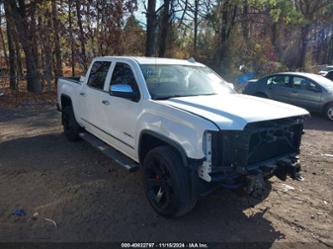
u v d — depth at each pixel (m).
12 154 6.09
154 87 4.34
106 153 5.00
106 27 16.28
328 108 10.12
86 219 3.79
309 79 10.65
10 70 16.42
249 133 3.36
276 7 20.31
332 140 7.74
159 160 3.79
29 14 15.51
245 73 22.42
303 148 6.98
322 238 3.53
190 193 3.56
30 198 4.28
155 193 4.01
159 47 19.33
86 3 15.57
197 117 3.41
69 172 5.20
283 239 3.49
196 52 22.98
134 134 4.38
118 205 4.12
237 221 3.82
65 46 17.31
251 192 3.42
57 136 7.46
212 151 3.31
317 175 5.34
